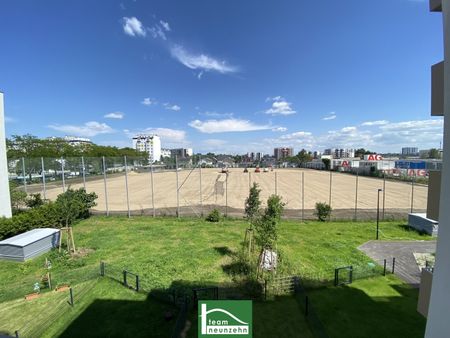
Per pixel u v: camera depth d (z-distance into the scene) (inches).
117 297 450.9
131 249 671.8
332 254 641.0
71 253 642.2
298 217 1009.5
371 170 2901.1
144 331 362.3
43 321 384.5
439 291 204.5
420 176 2418.8
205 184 2095.2
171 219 978.7
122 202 1331.2
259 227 542.3
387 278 529.3
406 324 383.9
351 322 388.8
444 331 197.9
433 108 234.2
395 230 844.0
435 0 233.9
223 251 653.9
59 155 3056.1
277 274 512.1
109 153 4094.5
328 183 2145.7
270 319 392.5
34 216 769.6
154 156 7303.2
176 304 425.4
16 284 494.0
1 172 751.1
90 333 358.0
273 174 3112.7
